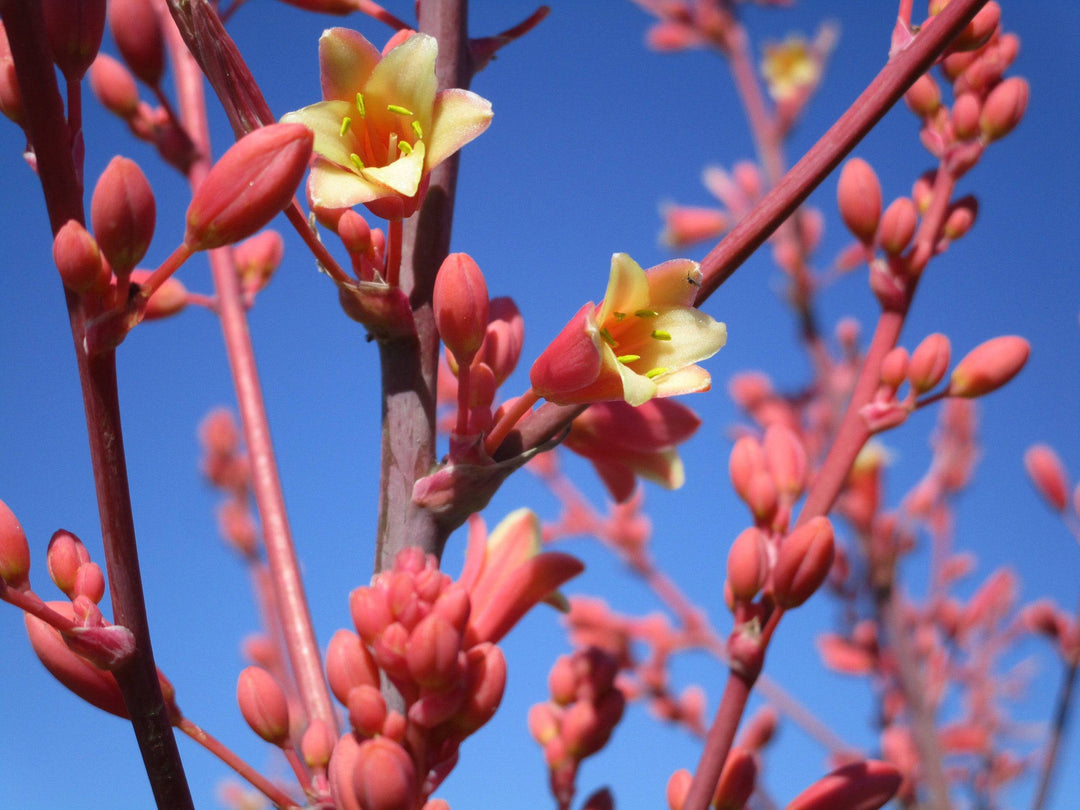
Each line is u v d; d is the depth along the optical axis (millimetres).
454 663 263
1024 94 333
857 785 299
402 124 278
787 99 824
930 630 680
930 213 334
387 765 257
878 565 578
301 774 282
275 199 248
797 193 280
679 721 561
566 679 325
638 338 274
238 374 364
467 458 279
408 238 294
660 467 320
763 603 300
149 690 256
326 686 331
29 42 242
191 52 269
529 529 300
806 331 721
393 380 289
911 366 319
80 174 252
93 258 244
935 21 279
